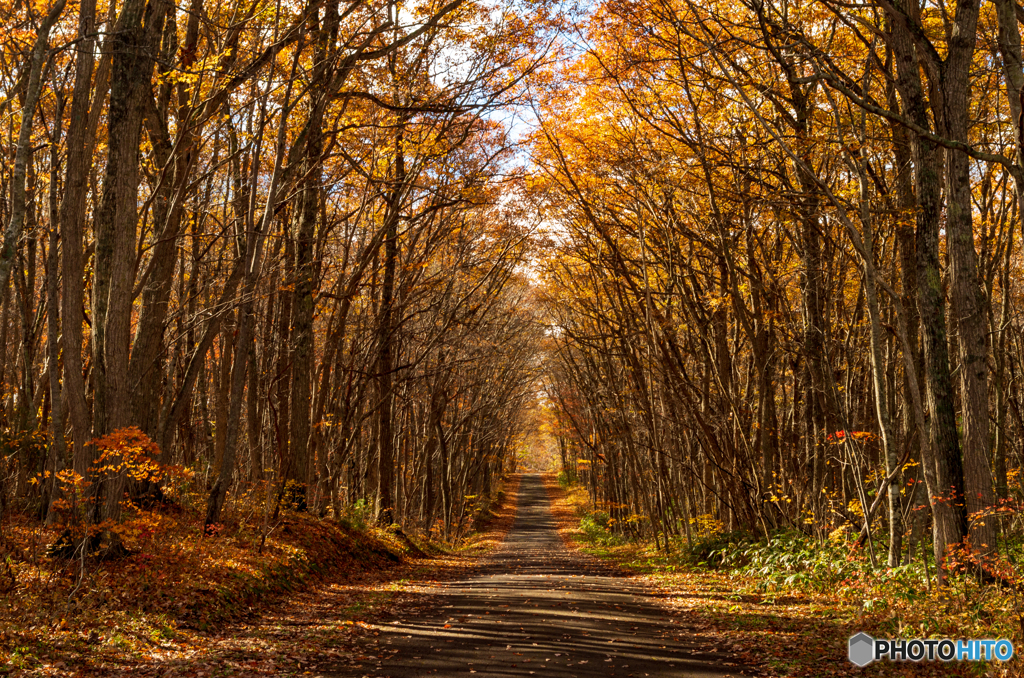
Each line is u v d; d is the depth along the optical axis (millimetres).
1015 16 8781
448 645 8547
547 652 8164
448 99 16000
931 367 10469
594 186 18688
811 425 16516
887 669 7062
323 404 18922
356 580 15750
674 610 11703
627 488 35375
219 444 21531
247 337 13938
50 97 15156
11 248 8633
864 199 11617
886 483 12078
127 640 7816
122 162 10328
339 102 17062
